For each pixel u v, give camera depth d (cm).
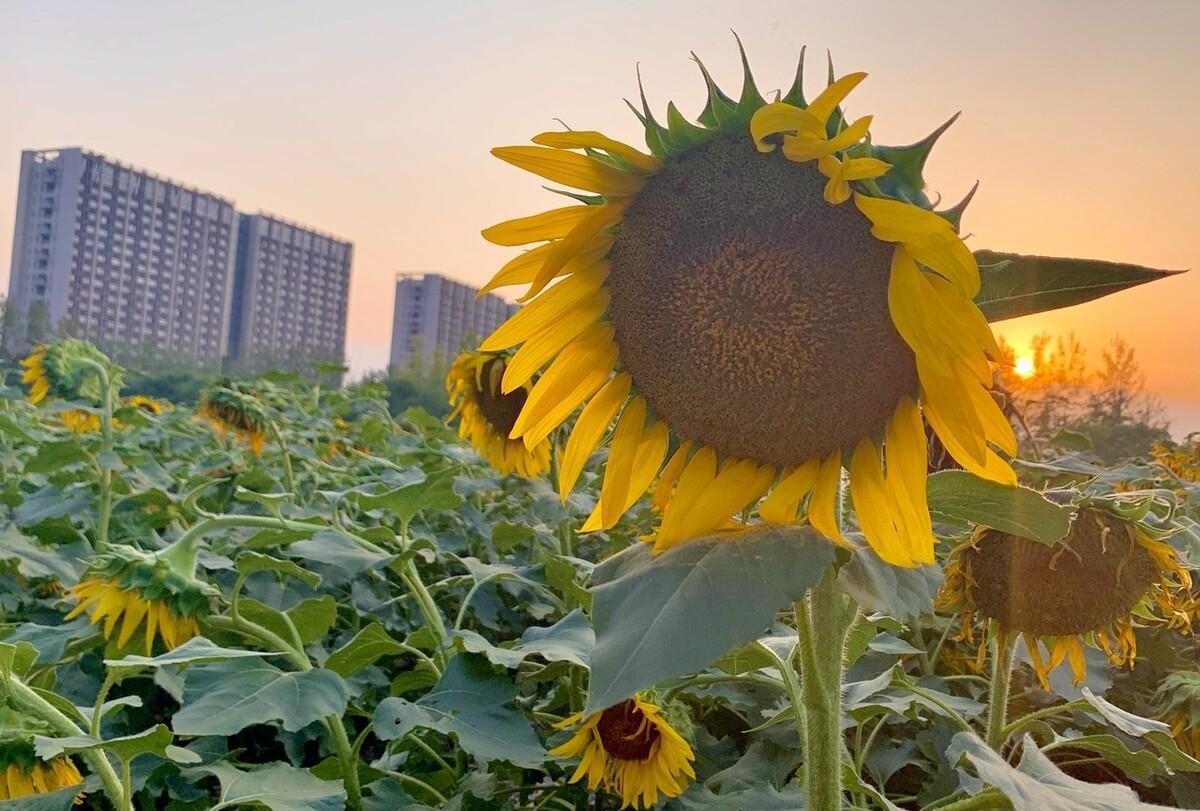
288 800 194
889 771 291
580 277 166
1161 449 645
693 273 151
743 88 148
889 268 144
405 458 596
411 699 319
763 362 147
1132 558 211
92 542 438
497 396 464
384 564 273
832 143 136
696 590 126
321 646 335
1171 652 325
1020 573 216
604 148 151
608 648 122
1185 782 287
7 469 575
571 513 425
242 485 484
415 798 259
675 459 162
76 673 309
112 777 189
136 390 1337
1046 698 316
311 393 866
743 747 311
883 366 145
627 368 166
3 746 182
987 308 140
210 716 206
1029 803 144
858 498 150
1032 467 259
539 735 289
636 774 236
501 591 422
